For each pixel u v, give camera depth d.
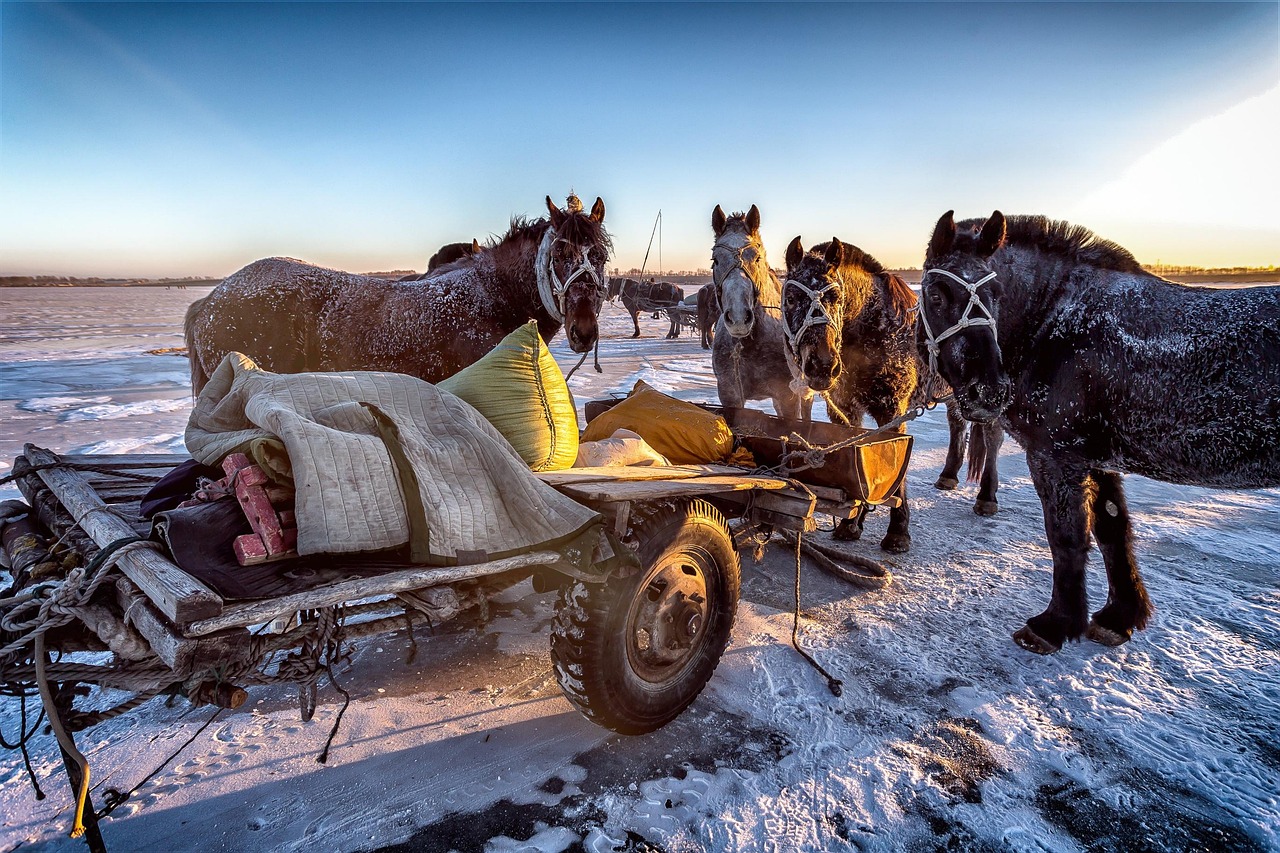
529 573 2.88
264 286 4.93
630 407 4.50
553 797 2.66
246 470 2.11
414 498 2.27
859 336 5.21
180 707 3.19
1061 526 3.86
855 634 4.02
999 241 3.74
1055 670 3.64
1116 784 2.77
